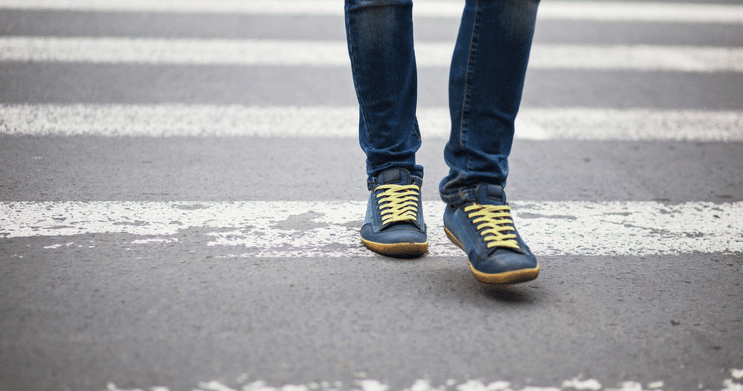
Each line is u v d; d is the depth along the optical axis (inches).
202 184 112.0
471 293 78.3
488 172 79.9
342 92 168.7
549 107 165.0
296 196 109.0
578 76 189.8
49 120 139.0
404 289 78.5
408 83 85.7
